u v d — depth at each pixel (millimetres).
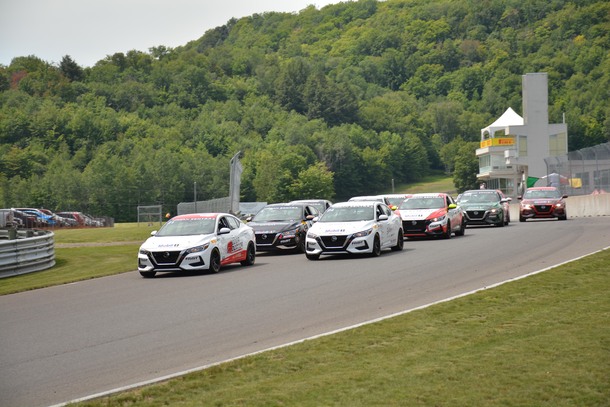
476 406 8320
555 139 121625
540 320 12797
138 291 20188
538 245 26703
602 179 54938
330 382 9445
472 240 30953
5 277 27000
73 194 167875
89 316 16031
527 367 9773
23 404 9297
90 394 9648
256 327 13695
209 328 13844
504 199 42625
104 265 29969
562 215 45656
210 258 23766
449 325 12695
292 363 10492
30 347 12852
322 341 11812
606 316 12898
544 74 121250
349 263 24172
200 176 190250
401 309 14844
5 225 67562
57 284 23781
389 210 28188
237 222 26266
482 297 15234
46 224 76938
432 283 18312
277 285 19500
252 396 8977
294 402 8680
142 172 178375
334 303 16000
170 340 12898
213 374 10055
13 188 164500
